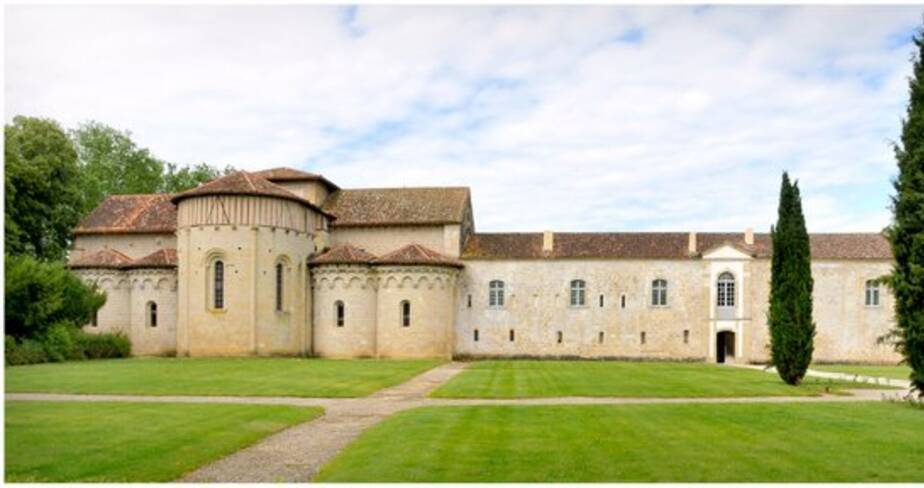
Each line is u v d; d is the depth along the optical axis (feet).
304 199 215.92
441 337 213.66
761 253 226.38
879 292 225.15
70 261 230.27
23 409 89.81
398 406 99.45
